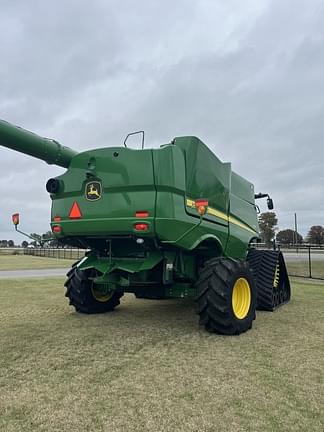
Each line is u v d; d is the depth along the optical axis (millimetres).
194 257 5398
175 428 2295
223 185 5684
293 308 6523
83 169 4711
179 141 4789
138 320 5449
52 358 3670
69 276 5945
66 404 2637
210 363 3508
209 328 4684
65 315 5844
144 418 2424
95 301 5934
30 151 4734
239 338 4414
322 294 8336
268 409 2547
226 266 4613
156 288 5211
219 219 5469
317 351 3895
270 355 3754
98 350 3938
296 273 13781
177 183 4367
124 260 4996
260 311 6223
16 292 8797
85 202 4648
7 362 3553
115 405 2615
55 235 4977
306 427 2307
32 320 5465
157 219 4211
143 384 2996
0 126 4363
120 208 4387
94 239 5199
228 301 4473
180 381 3059
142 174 4316
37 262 26453
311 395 2777
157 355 3758
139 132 4852
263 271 6461
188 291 5121
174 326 5055
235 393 2814
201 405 2609
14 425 2344
